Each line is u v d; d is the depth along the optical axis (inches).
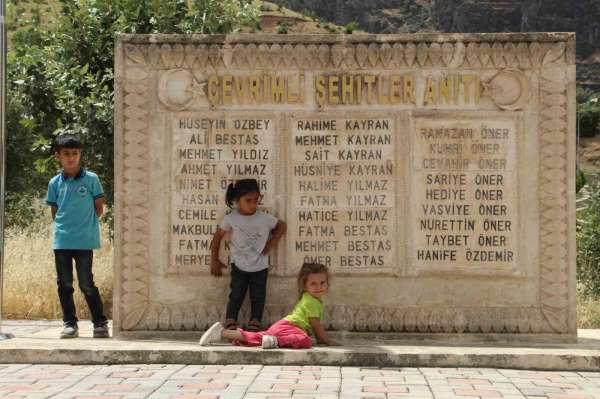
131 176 228.8
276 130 229.5
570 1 3572.8
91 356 201.5
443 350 204.4
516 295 226.8
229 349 201.9
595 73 3459.6
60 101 355.9
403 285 227.5
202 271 229.0
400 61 228.8
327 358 199.8
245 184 221.0
